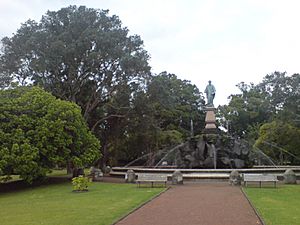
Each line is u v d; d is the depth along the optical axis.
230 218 11.99
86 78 42.97
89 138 30.56
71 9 42.84
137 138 52.31
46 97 29.02
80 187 22.08
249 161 32.00
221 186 22.89
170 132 56.12
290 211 13.26
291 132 44.91
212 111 34.31
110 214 12.95
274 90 48.41
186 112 69.69
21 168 24.38
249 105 74.69
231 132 77.62
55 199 18.50
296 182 24.95
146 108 45.31
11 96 29.14
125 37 43.28
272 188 21.47
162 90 44.88
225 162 30.36
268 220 11.51
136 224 11.14
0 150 24.02
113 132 49.34
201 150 31.17
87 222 11.50
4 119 26.44
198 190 20.58
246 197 17.20
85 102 45.31
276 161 52.25
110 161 57.06
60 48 38.59
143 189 21.67
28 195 21.39
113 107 45.16
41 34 39.34
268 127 48.12
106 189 22.39
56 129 27.03
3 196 21.83
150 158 52.72
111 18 43.84
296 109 46.03
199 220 11.70
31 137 26.12
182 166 31.28
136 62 41.31
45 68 39.22
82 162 28.89
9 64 40.81
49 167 27.67
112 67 42.75
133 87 44.41
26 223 11.67
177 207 14.40
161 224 11.11
